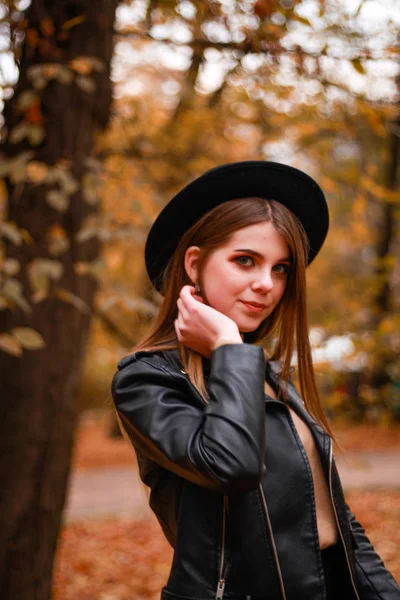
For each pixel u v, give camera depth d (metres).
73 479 10.37
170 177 5.29
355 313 5.38
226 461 1.25
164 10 4.00
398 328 4.79
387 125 4.47
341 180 4.85
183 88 5.21
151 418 1.39
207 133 5.77
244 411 1.31
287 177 1.62
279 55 3.88
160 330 1.65
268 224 1.52
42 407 3.54
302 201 1.68
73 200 3.56
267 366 1.78
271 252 1.52
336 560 1.63
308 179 1.62
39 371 3.52
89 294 3.69
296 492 1.46
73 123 3.55
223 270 1.52
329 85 4.11
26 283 3.50
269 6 3.47
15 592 3.47
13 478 3.50
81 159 3.59
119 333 5.97
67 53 3.51
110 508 8.41
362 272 9.48
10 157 3.53
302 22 3.48
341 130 5.18
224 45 3.89
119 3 3.89
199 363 1.52
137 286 6.52
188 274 1.59
